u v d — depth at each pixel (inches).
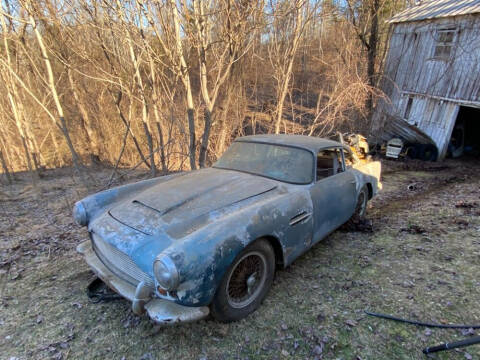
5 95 408.8
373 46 472.1
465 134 518.6
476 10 401.7
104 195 125.1
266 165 139.7
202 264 81.9
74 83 414.6
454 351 90.5
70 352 89.6
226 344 92.7
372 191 189.6
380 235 172.6
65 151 476.7
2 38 234.2
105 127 424.2
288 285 122.3
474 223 188.9
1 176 353.1
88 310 107.2
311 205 123.0
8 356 87.7
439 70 460.8
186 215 100.3
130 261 91.8
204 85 203.9
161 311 82.6
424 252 151.0
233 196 112.7
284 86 286.5
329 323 101.6
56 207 226.8
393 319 103.0
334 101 328.2
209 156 320.2
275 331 97.9
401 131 486.3
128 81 255.0
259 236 97.9
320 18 291.9
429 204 231.3
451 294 116.6
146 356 88.4
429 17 461.1
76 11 208.8
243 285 100.1
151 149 249.6
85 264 138.7
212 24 206.4
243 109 362.6
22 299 113.3
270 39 293.3
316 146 138.6
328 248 155.4
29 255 147.4
